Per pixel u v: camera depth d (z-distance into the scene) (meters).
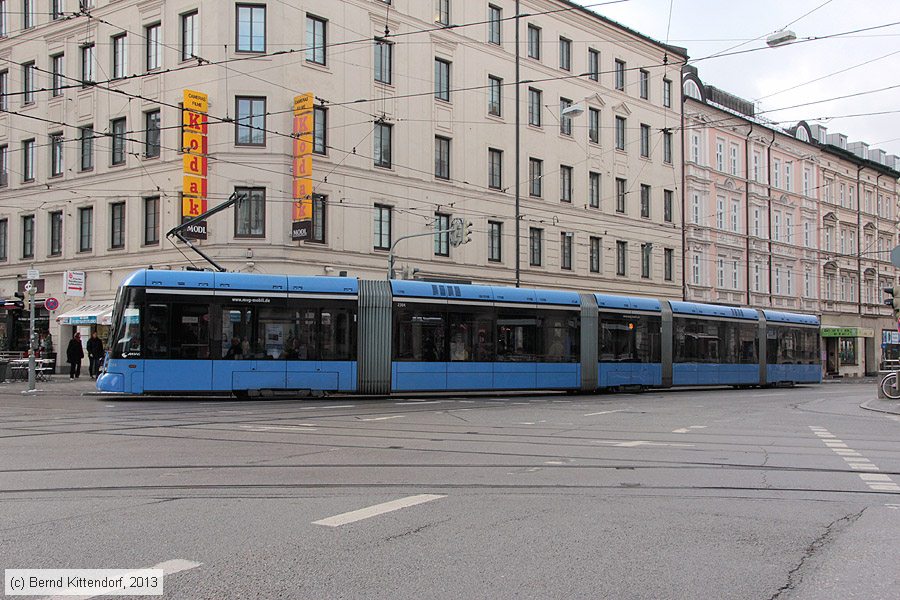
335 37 31.33
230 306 20.52
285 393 21.27
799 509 7.48
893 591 5.00
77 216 34.69
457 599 4.75
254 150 29.55
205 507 7.22
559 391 27.66
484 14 37.28
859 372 62.34
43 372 29.97
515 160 38.34
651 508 7.42
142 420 15.26
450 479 8.82
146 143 31.81
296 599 4.70
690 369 29.02
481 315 23.47
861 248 64.50
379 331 21.81
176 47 30.84
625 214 44.28
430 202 34.59
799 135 59.47
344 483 8.51
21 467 9.45
